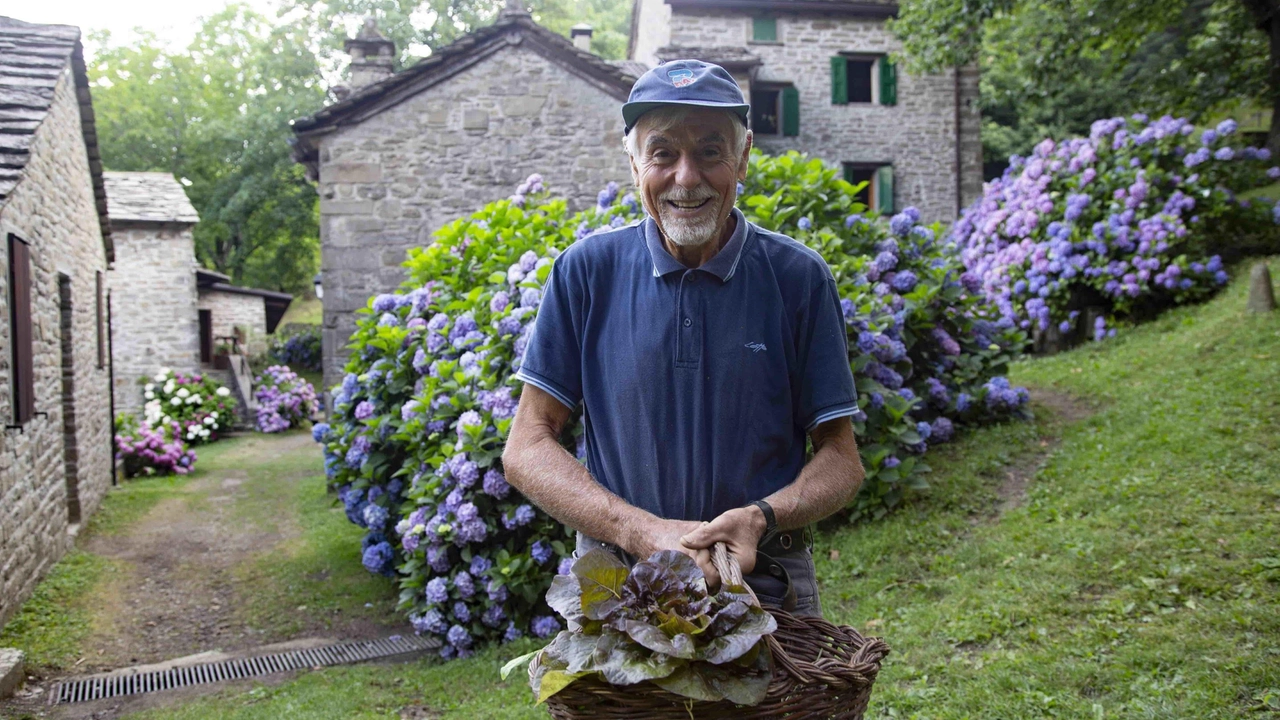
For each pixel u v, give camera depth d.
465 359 5.48
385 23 29.33
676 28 17.50
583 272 2.01
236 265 35.56
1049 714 3.15
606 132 12.66
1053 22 13.25
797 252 2.00
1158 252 9.38
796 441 2.01
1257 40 14.09
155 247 18.77
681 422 1.90
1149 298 9.77
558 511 1.87
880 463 5.53
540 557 4.86
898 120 18.16
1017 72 15.27
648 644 1.49
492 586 4.82
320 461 14.31
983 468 6.04
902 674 3.65
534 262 5.75
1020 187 11.03
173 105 34.88
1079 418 6.97
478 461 4.89
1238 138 10.58
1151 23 13.18
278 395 19.59
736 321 1.90
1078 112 22.39
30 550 6.49
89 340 9.91
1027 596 4.12
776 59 17.81
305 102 30.45
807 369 1.97
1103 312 9.90
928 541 5.08
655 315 1.92
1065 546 4.57
